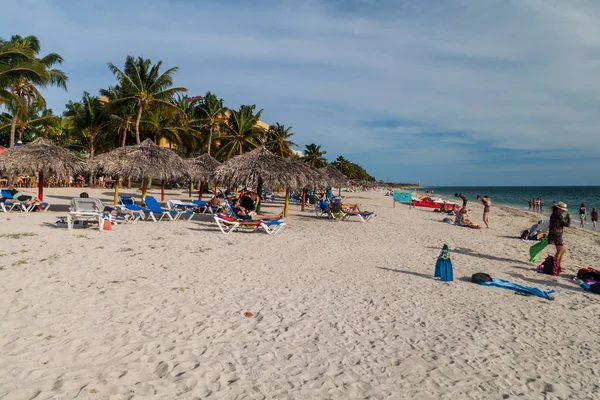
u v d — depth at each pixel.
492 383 3.69
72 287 5.68
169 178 15.99
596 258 11.74
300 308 5.45
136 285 5.99
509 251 11.66
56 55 24.98
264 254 8.98
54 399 2.94
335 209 17.92
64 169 15.21
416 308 5.74
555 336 5.00
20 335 4.00
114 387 3.17
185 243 9.76
